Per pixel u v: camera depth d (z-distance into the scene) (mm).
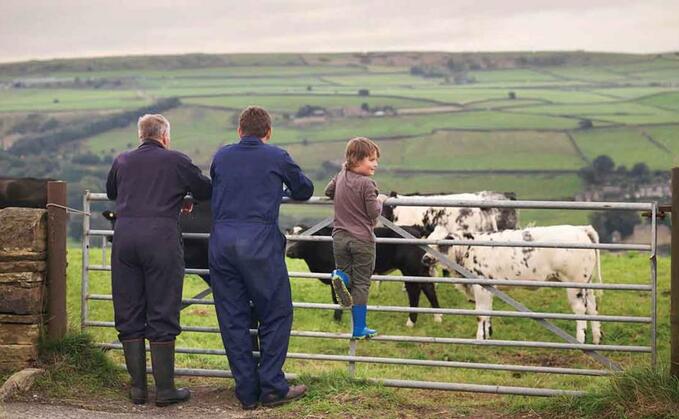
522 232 14141
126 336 7730
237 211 7488
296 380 8031
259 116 7738
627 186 109312
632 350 7613
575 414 7246
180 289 7715
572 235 13719
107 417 7227
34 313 8047
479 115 177000
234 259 7406
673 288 7172
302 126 178375
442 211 20625
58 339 8195
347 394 7703
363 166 7719
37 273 8055
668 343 12945
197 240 9820
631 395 7082
